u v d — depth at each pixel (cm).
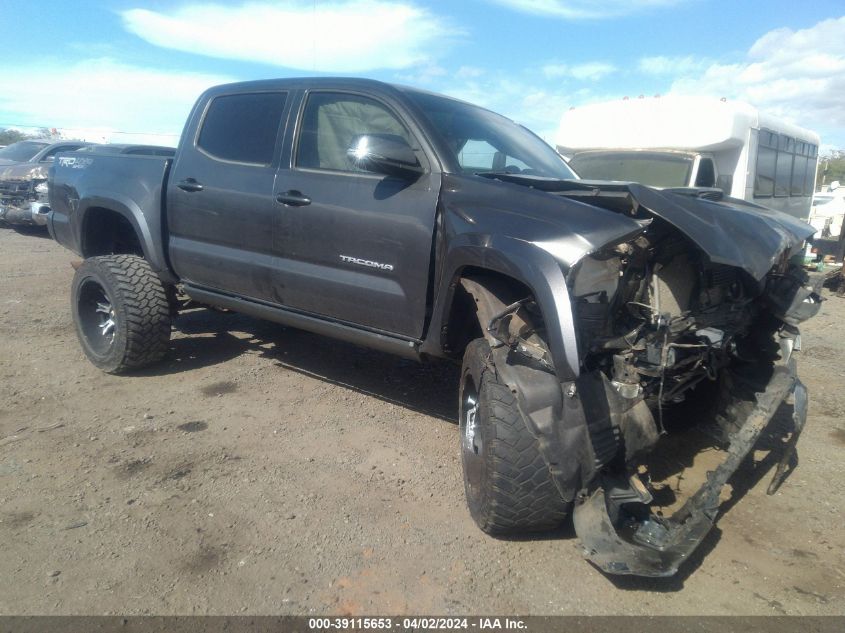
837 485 372
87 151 584
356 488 351
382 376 525
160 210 488
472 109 438
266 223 423
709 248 262
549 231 280
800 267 364
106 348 502
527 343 281
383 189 369
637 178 920
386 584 276
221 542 299
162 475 356
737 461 288
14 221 1308
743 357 367
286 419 437
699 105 893
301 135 419
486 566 290
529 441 283
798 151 1192
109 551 289
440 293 334
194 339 600
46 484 343
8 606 254
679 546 263
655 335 282
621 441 272
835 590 280
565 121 1055
